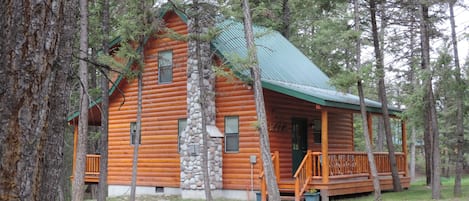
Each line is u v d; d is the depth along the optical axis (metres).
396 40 22.42
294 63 18.70
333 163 14.45
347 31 13.23
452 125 25.05
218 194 15.33
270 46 18.98
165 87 16.94
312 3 16.92
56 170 4.39
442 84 14.15
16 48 3.24
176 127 16.56
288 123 16.33
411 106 15.39
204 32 14.98
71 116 17.38
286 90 14.05
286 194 14.48
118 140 18.17
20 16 3.27
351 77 13.00
